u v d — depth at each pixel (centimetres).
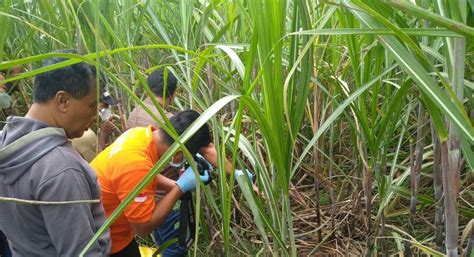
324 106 203
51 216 118
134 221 175
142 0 206
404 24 94
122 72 211
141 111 222
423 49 109
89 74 120
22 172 119
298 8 112
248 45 132
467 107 171
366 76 141
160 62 256
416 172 170
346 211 242
